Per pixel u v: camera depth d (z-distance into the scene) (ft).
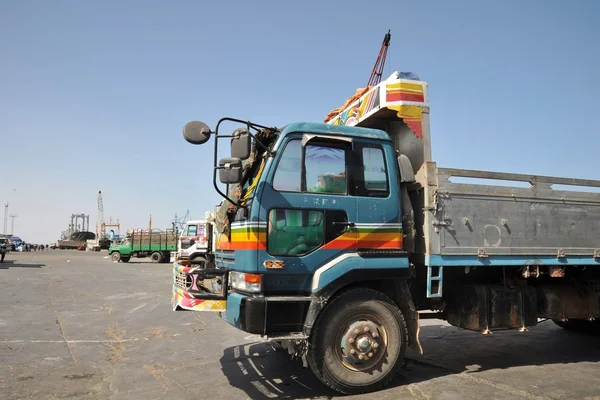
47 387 17.04
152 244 111.86
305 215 16.19
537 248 19.40
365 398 15.74
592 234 20.79
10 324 29.73
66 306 38.06
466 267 18.51
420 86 19.10
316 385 17.26
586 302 21.49
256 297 15.19
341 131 17.19
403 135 20.11
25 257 135.44
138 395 16.17
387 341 16.62
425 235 17.66
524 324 19.48
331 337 15.84
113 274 72.90
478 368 19.65
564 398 15.66
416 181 18.30
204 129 15.96
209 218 23.08
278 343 17.92
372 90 19.88
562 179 20.31
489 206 18.70
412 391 16.40
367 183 17.21
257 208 15.58
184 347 23.56
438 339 25.88
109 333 27.17
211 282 16.99
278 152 16.16
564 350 23.18
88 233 272.92
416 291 19.36
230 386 17.19
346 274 16.05
